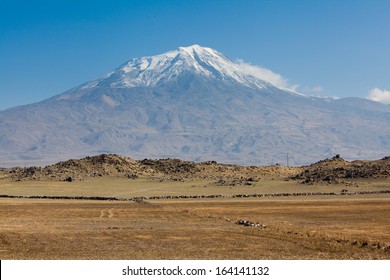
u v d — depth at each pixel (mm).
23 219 172000
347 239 110125
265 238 112562
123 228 136750
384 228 139750
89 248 98562
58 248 98438
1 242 106250
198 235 118812
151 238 113500
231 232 124750
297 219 174125
